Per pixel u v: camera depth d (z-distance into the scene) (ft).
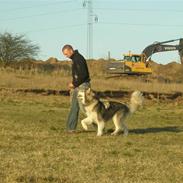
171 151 43.24
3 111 75.25
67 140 47.29
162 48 187.83
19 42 235.20
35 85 122.62
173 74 228.22
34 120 64.18
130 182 31.53
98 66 238.89
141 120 70.03
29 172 33.06
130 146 45.21
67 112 78.43
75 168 34.88
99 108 51.52
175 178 33.12
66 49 52.65
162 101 117.39
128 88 130.11
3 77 130.62
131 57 184.55
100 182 31.35
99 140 48.06
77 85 52.70
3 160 36.73
